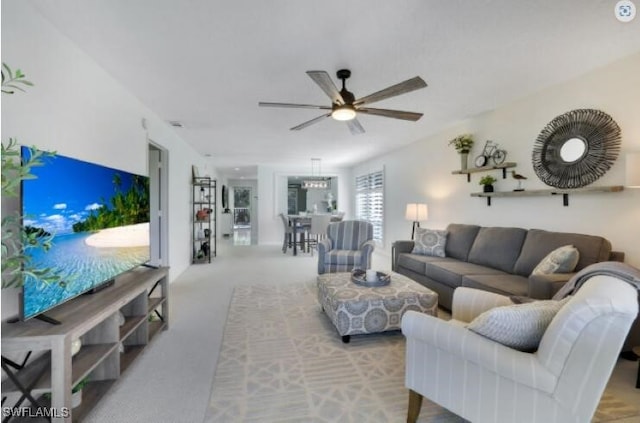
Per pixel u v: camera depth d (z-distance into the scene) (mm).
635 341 2182
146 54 2260
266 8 1747
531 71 2637
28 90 1706
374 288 2770
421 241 4250
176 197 4797
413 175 5590
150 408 1707
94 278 1942
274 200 8648
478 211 4055
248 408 1713
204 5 1714
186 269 5359
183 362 2211
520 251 3111
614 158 2506
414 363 1547
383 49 2225
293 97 3152
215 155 6797
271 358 2277
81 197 1825
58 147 1953
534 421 1178
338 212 8477
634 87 2369
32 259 1373
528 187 3271
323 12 1791
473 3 1732
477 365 1320
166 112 3637
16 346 1324
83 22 1863
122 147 2840
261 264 5812
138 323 2217
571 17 1874
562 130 2885
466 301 2014
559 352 1117
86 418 1617
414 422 1572
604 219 2609
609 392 1853
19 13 1627
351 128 3180
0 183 1081
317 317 3096
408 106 3529
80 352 1768
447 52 2285
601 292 1129
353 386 1931
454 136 4469
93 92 2348
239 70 2531
